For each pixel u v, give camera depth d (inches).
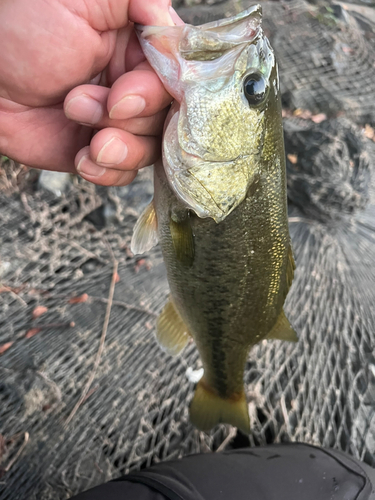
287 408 13.4
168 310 10.9
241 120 7.3
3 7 6.9
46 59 7.3
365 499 9.5
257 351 14.4
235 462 9.9
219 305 9.1
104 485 9.1
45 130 8.9
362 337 15.2
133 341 14.1
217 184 7.6
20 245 15.3
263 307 9.5
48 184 16.8
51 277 15.2
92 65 7.7
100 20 7.3
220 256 8.4
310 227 18.2
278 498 9.1
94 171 7.8
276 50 26.4
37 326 13.7
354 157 19.5
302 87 25.4
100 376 13.0
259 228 8.3
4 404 11.7
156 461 11.9
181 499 8.4
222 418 11.6
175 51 6.7
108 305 14.8
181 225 8.2
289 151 19.4
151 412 12.6
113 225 17.0
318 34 28.0
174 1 27.7
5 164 16.7
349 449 12.6
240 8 26.9
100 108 7.1
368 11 37.7
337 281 16.6
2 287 14.2
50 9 6.9
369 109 25.4
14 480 10.6
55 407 12.0
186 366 13.9
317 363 14.2
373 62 28.9
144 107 6.9
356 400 13.7
